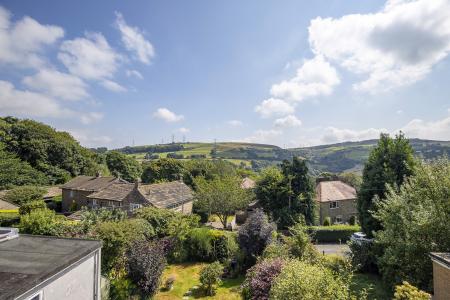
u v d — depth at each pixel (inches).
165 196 1352.1
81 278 316.5
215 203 1338.6
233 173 2495.1
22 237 364.8
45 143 2298.2
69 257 290.2
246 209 1588.3
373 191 802.2
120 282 525.7
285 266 472.7
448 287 351.9
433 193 515.8
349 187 1756.9
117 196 1330.0
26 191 1659.7
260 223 778.8
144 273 553.0
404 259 521.3
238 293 616.4
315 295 350.3
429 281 479.8
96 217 779.4
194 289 642.8
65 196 1838.1
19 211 1119.0
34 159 2233.0
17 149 2187.5
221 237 844.6
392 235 542.6
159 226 857.5
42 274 240.8
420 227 496.4
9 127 2225.6
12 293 203.6
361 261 684.1
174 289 642.8
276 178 1348.4
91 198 1387.8
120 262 597.9
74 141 2824.8
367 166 847.7
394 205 557.3
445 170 526.6
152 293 569.9
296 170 1337.4
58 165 2345.0
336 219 1566.2
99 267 358.3
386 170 779.4
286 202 1296.8
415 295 347.9
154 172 2596.0
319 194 1608.0
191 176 2304.4
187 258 849.5
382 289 580.7
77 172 2471.7
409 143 796.0
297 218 1228.5
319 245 1123.3
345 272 437.1
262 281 510.3
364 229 829.2
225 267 756.6
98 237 578.6
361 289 582.2
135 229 673.6
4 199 1439.5
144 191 1258.6
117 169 2960.1
